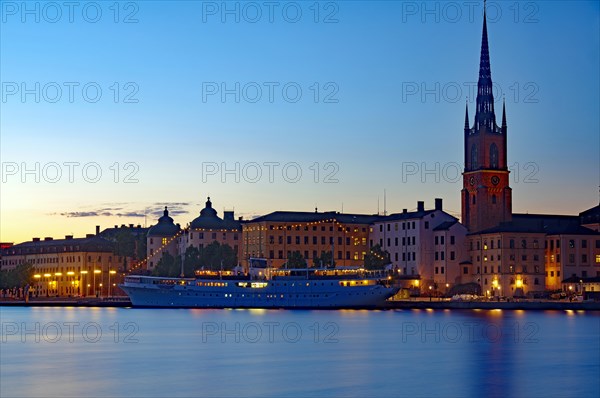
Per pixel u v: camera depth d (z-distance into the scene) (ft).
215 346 606.55
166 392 424.87
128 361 528.22
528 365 504.84
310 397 412.16
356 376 467.93
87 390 430.20
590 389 429.79
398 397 412.16
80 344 620.49
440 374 472.85
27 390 430.61
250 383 447.83
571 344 606.55
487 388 432.25
